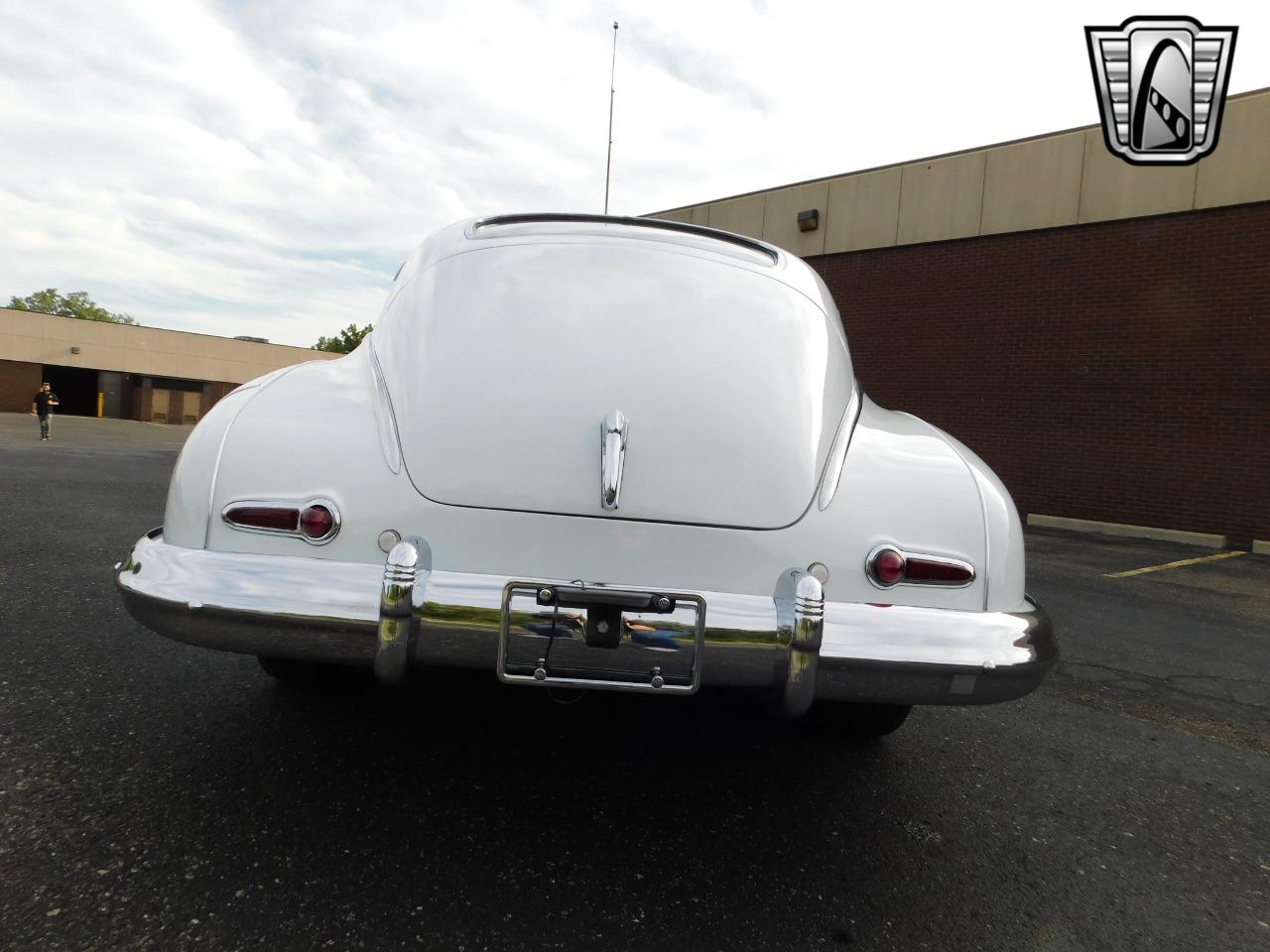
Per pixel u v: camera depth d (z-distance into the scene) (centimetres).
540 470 188
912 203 1258
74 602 393
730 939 172
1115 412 1073
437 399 196
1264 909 201
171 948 156
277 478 188
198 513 189
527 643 179
